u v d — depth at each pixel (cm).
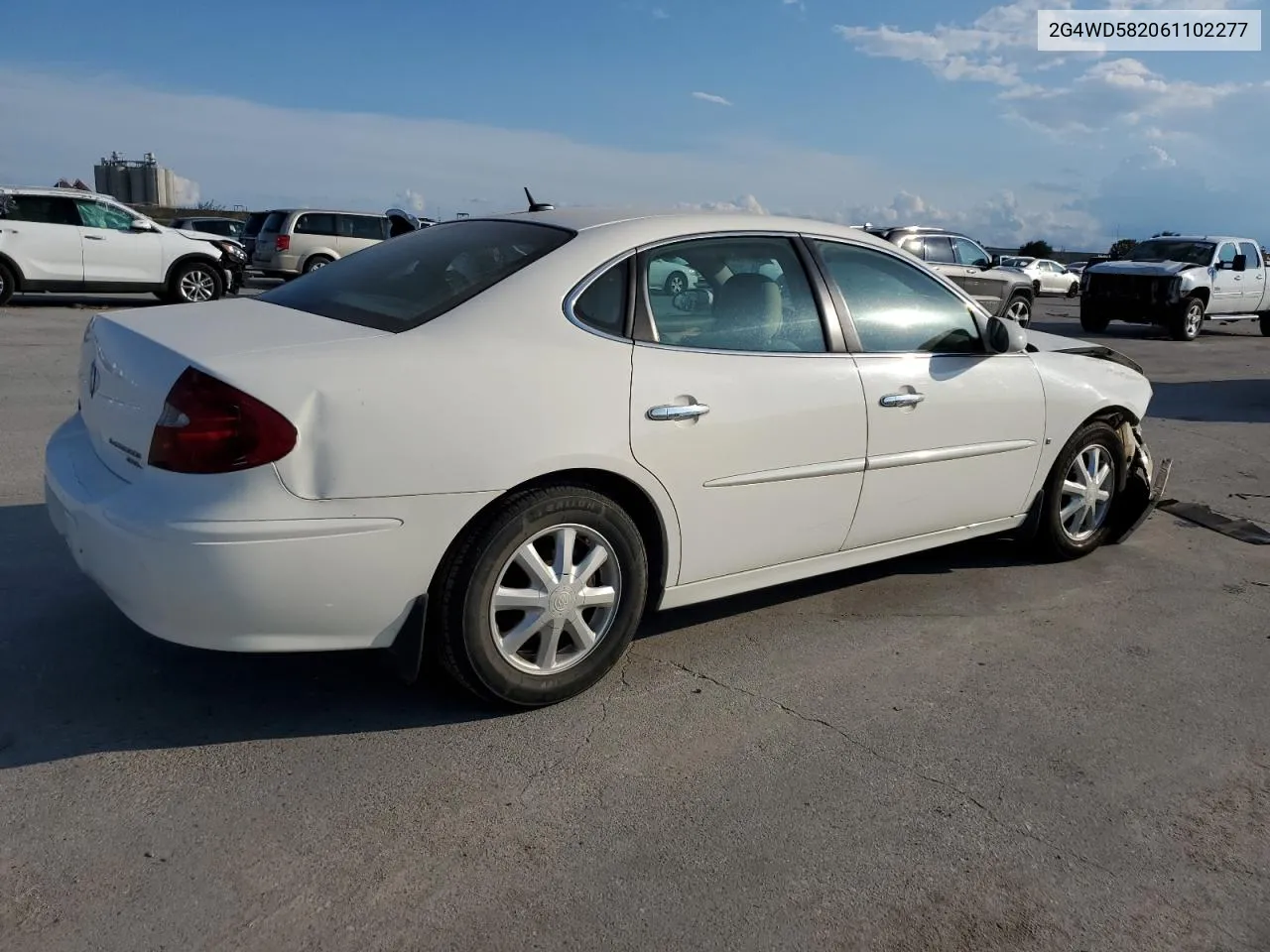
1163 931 245
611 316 334
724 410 347
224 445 270
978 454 438
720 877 255
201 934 226
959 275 1778
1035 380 459
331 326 313
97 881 241
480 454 296
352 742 309
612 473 324
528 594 317
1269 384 1212
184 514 270
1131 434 523
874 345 402
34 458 608
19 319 1351
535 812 278
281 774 289
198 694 333
